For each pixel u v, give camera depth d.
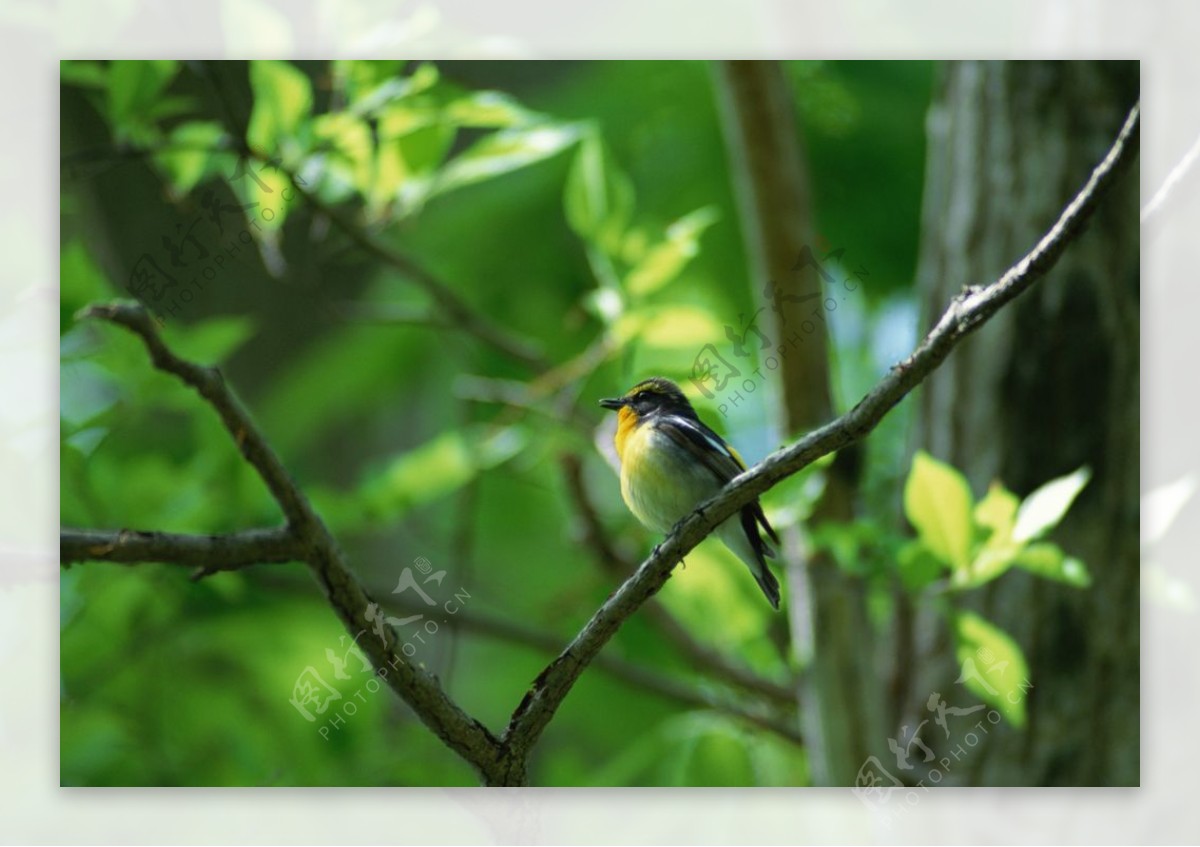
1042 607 9.26
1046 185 9.52
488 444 11.09
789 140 10.09
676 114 13.86
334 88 8.75
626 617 5.91
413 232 13.77
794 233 10.10
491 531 14.05
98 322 9.42
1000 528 7.31
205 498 10.02
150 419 12.69
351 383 14.23
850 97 13.41
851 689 9.60
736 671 11.17
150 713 11.10
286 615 11.75
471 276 13.77
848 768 9.55
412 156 9.06
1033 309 9.42
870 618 10.09
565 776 11.16
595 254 10.31
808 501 8.63
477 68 13.68
